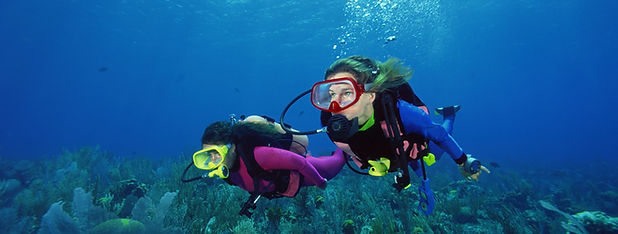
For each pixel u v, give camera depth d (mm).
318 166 2672
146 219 3084
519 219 5711
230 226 4289
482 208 6453
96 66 57281
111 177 8492
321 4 27922
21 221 4062
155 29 35406
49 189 5566
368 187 7398
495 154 31312
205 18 31797
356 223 4934
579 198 8695
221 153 2162
